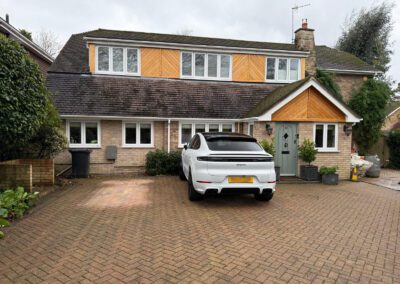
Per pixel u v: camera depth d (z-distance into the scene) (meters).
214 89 14.56
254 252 4.43
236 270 3.84
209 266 3.94
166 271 3.77
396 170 16.05
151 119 12.39
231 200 7.79
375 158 13.19
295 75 15.96
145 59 14.47
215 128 13.33
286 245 4.75
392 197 8.74
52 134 9.60
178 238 4.94
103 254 4.26
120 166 12.53
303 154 11.30
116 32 15.94
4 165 7.79
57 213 6.35
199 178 6.83
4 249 4.40
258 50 15.24
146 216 6.20
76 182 10.31
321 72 16.73
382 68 25.62
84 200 7.57
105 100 12.55
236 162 6.78
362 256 4.38
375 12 25.42
